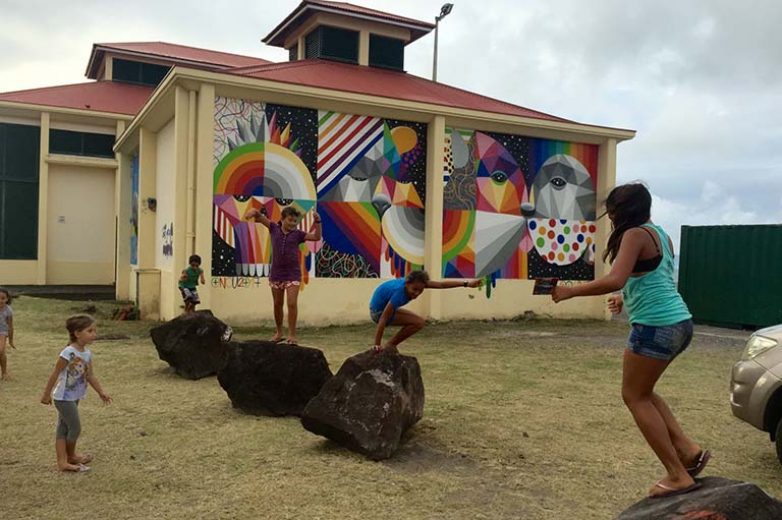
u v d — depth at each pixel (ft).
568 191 54.24
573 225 54.39
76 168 77.82
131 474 15.90
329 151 45.55
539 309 53.06
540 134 52.70
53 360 30.04
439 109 47.57
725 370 31.07
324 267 45.34
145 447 18.02
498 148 51.60
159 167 50.49
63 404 15.97
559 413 22.16
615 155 54.80
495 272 51.39
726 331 49.26
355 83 51.01
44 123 74.38
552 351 35.96
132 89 83.05
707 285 53.26
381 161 47.42
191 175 41.11
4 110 73.20
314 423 17.87
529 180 52.75
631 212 11.23
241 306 42.55
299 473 16.07
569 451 18.17
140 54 82.74
